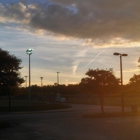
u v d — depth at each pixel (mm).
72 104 72688
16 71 34094
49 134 20578
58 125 26766
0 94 31844
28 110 52094
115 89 39750
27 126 26844
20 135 20641
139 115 36812
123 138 17844
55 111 49719
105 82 39875
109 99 75938
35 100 85688
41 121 31672
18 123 30000
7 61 30375
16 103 71000
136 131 21266
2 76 30281
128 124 26297
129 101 69438
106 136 18797
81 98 79750
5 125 27359
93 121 29797
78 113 43344
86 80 40594
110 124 26469
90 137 18453
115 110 48344
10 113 46969
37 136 19734
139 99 68688
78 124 27109
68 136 19188
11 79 31609
